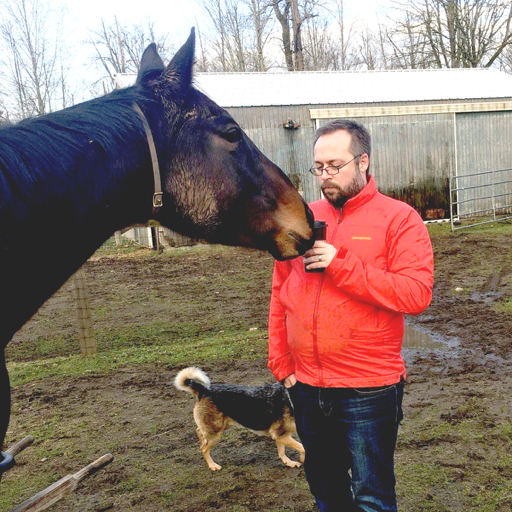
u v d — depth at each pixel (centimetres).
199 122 172
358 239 200
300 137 1528
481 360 516
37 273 151
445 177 1656
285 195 186
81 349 600
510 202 1738
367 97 1602
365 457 200
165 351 599
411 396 438
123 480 334
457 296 782
